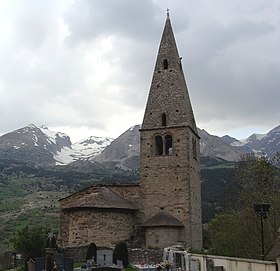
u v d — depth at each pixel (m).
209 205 136.25
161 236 63.66
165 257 55.75
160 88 71.75
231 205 96.69
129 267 53.50
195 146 73.00
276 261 32.28
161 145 70.06
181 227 65.50
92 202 63.25
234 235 56.91
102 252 54.66
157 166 68.50
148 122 70.50
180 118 69.06
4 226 160.00
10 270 61.34
